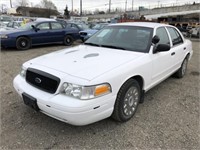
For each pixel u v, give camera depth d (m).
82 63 2.94
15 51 9.19
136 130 3.00
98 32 4.50
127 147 2.63
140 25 4.13
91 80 2.53
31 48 10.14
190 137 2.87
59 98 2.54
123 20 33.28
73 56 3.27
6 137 2.74
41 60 3.18
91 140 2.74
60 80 2.59
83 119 2.48
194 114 3.53
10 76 5.29
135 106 3.33
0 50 9.37
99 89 2.56
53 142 2.68
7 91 4.24
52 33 10.55
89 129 2.98
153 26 4.07
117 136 2.84
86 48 3.81
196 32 24.16
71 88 2.52
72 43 11.73
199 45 15.22
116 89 2.80
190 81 5.33
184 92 4.54
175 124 3.19
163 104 3.89
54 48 10.33
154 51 3.65
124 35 3.99
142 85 3.46
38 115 3.30
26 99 2.87
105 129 2.99
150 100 4.06
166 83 5.13
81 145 2.64
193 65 7.32
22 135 2.79
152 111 3.59
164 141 2.77
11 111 3.41
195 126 3.15
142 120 3.27
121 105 2.96
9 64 6.61
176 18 41.25
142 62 3.30
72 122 2.49
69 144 2.65
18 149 2.53
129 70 2.99
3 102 3.74
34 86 2.89
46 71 2.75
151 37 3.77
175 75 5.49
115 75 2.77
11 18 29.70
